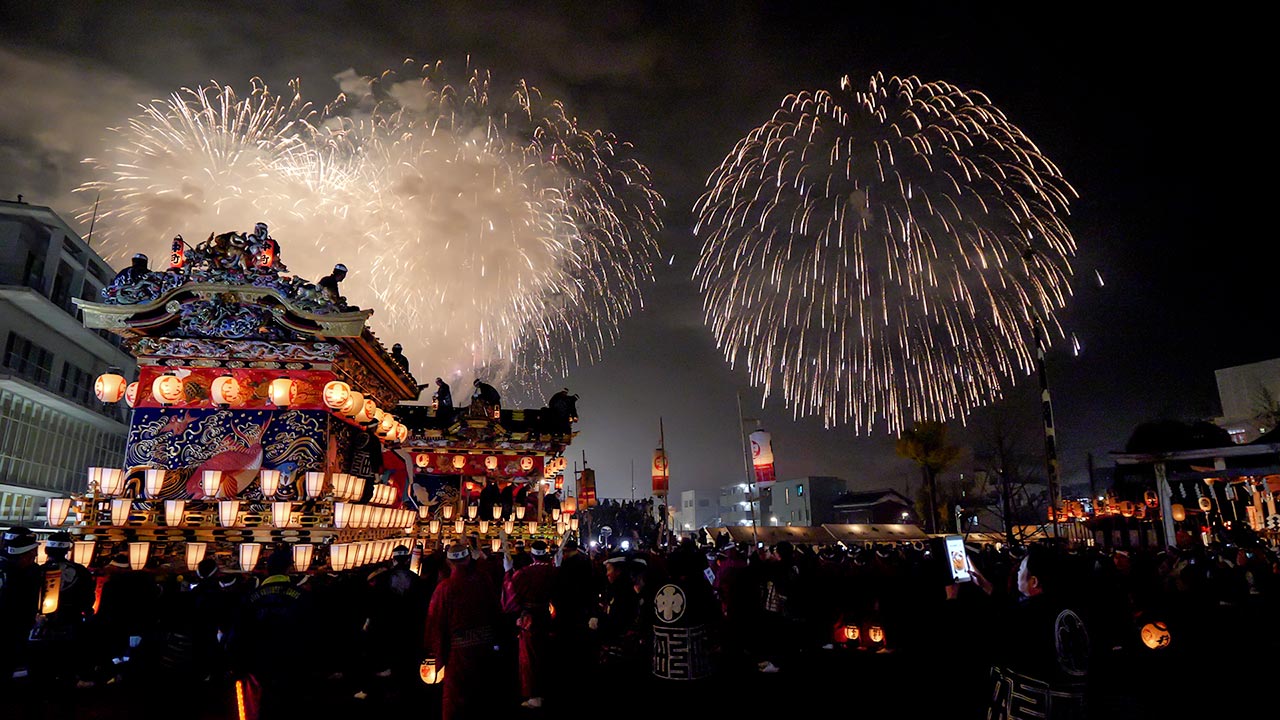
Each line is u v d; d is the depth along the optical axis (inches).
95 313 516.7
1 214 1402.6
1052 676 191.8
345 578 465.1
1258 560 699.4
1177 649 536.4
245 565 470.3
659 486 1145.4
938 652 562.6
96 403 1712.6
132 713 362.9
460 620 312.8
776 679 488.1
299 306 522.9
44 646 362.3
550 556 432.8
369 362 593.9
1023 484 1952.5
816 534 1844.2
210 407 535.2
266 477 498.0
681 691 286.2
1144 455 1295.5
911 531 1952.5
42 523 1477.6
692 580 299.3
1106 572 572.4
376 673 470.3
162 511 498.6
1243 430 1717.5
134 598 384.8
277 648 310.5
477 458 1014.4
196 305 525.0
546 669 405.1
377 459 665.0
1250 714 370.6
